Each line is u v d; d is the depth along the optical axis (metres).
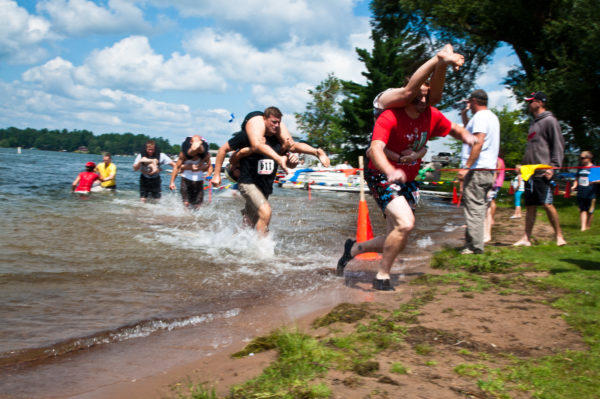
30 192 11.93
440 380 2.21
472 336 2.80
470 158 5.51
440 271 4.86
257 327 3.09
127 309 3.42
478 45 22.06
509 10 18.73
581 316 3.15
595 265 4.84
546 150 6.17
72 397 2.10
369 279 4.55
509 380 2.22
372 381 2.18
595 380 2.21
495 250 5.89
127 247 5.68
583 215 8.07
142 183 10.58
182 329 3.04
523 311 3.30
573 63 16.27
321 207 12.32
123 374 2.35
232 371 2.36
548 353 2.56
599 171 5.55
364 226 5.93
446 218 10.86
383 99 3.91
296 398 2.00
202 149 9.26
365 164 4.24
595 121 17.45
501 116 26.39
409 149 4.05
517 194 10.61
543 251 5.80
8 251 5.05
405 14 24.92
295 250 6.12
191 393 2.10
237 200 13.71
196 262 5.10
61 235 6.18
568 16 16.47
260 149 5.65
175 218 8.47
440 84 3.75
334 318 3.13
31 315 3.20
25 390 2.16
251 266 5.04
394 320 3.08
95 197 11.53
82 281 4.10
